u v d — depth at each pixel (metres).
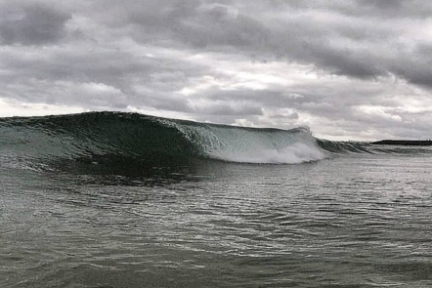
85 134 13.00
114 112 14.37
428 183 9.55
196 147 13.84
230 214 5.46
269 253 3.77
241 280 3.11
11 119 13.08
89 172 9.04
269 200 6.63
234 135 15.67
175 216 5.23
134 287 2.94
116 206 5.71
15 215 4.84
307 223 5.04
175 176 9.27
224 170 10.89
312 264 3.48
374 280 3.12
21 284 2.88
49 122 13.17
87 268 3.24
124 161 11.34
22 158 10.00
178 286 2.98
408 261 3.58
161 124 14.06
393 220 5.29
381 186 8.74
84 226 4.52
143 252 3.69
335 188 8.24
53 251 3.60
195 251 3.78
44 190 6.62
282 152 15.98
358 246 4.05
